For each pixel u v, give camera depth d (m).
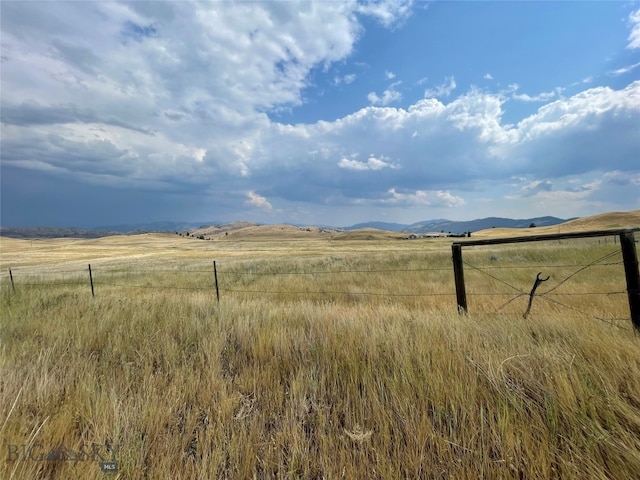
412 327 4.17
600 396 2.30
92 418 2.41
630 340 3.39
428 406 2.46
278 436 2.21
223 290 11.32
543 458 1.86
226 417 2.46
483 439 2.01
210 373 3.11
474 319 4.64
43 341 4.30
